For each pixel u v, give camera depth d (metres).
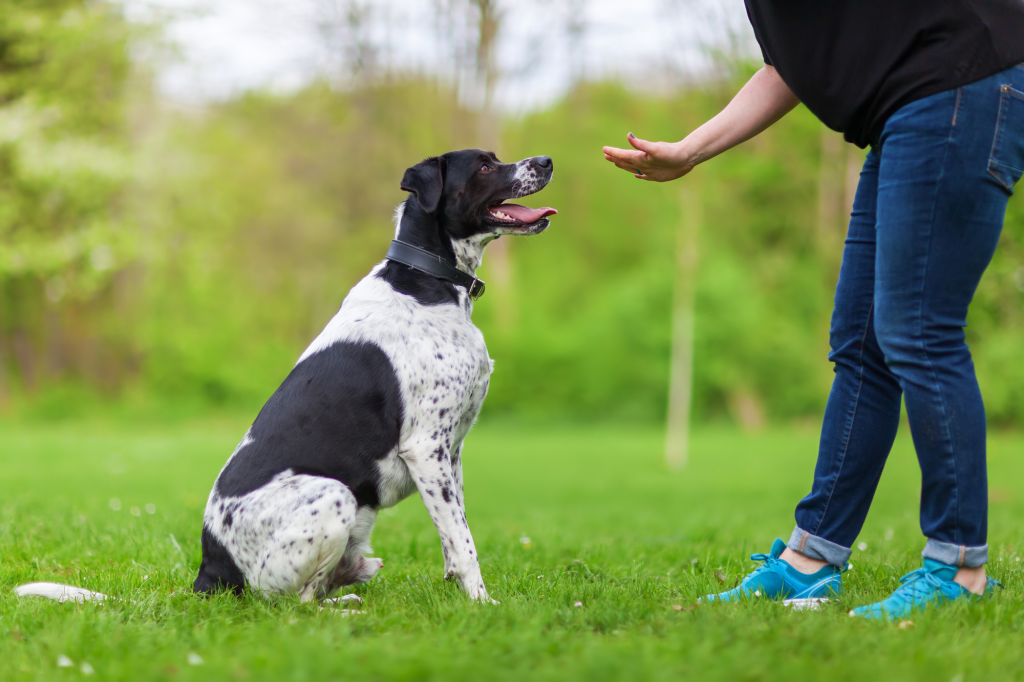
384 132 24.62
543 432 23.66
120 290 25.56
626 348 23.81
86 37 18.00
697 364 22.56
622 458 16.80
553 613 2.48
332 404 2.94
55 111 17.81
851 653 2.00
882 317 2.46
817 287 24.31
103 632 2.36
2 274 19.55
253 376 25.38
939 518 2.47
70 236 18.52
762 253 24.94
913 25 2.34
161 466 11.37
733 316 22.16
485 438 21.91
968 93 2.28
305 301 27.64
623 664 1.86
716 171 17.80
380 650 2.04
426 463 2.99
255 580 2.84
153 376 25.03
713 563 3.79
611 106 24.44
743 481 12.74
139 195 21.23
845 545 2.78
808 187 23.78
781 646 2.04
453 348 3.09
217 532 2.92
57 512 5.53
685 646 2.03
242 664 1.97
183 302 26.05
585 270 26.77
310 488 2.81
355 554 3.04
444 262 3.27
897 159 2.38
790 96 2.89
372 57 22.05
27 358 24.08
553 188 26.53
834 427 2.76
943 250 2.36
